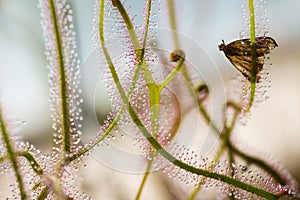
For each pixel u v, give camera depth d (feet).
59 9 1.00
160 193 1.09
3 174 1.01
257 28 1.05
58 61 1.00
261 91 1.05
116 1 1.02
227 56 1.04
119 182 1.15
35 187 1.01
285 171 1.05
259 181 1.05
